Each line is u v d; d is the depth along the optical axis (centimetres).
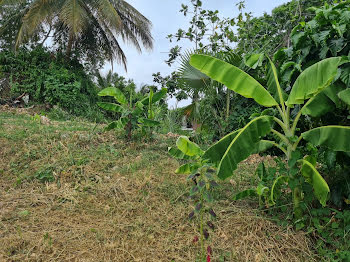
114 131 614
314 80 247
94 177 398
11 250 246
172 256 250
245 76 278
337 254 252
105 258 243
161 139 614
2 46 1507
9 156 443
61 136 531
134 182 384
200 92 772
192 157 343
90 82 1526
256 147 307
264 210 312
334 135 256
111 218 305
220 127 744
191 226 295
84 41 1606
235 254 253
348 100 250
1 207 316
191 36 1036
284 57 354
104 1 1314
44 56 1420
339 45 291
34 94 1246
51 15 1307
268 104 289
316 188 266
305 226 293
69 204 330
